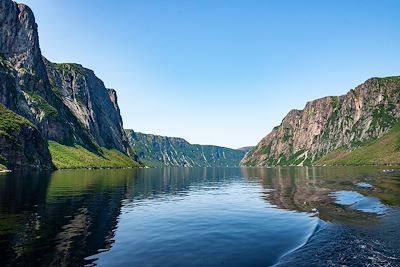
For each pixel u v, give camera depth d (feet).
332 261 76.69
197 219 131.34
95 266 71.82
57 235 99.81
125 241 93.66
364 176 440.45
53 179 364.79
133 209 157.89
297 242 94.12
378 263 75.66
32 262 73.92
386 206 157.79
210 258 78.23
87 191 237.86
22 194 205.67
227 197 218.18
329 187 284.82
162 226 116.26
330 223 121.49
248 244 91.35
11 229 106.93
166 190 273.75
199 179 479.82
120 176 501.15
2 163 585.63
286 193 242.17
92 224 117.91
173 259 77.15
